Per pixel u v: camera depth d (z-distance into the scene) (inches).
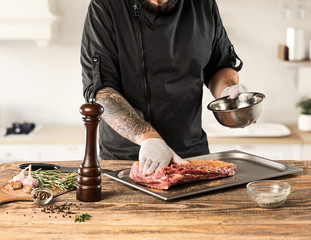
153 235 50.8
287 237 50.3
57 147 138.9
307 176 70.7
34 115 158.9
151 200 61.1
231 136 137.3
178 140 87.4
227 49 92.4
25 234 51.4
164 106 85.2
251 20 153.0
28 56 155.2
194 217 55.5
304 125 147.3
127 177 69.9
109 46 81.5
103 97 76.6
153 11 80.8
